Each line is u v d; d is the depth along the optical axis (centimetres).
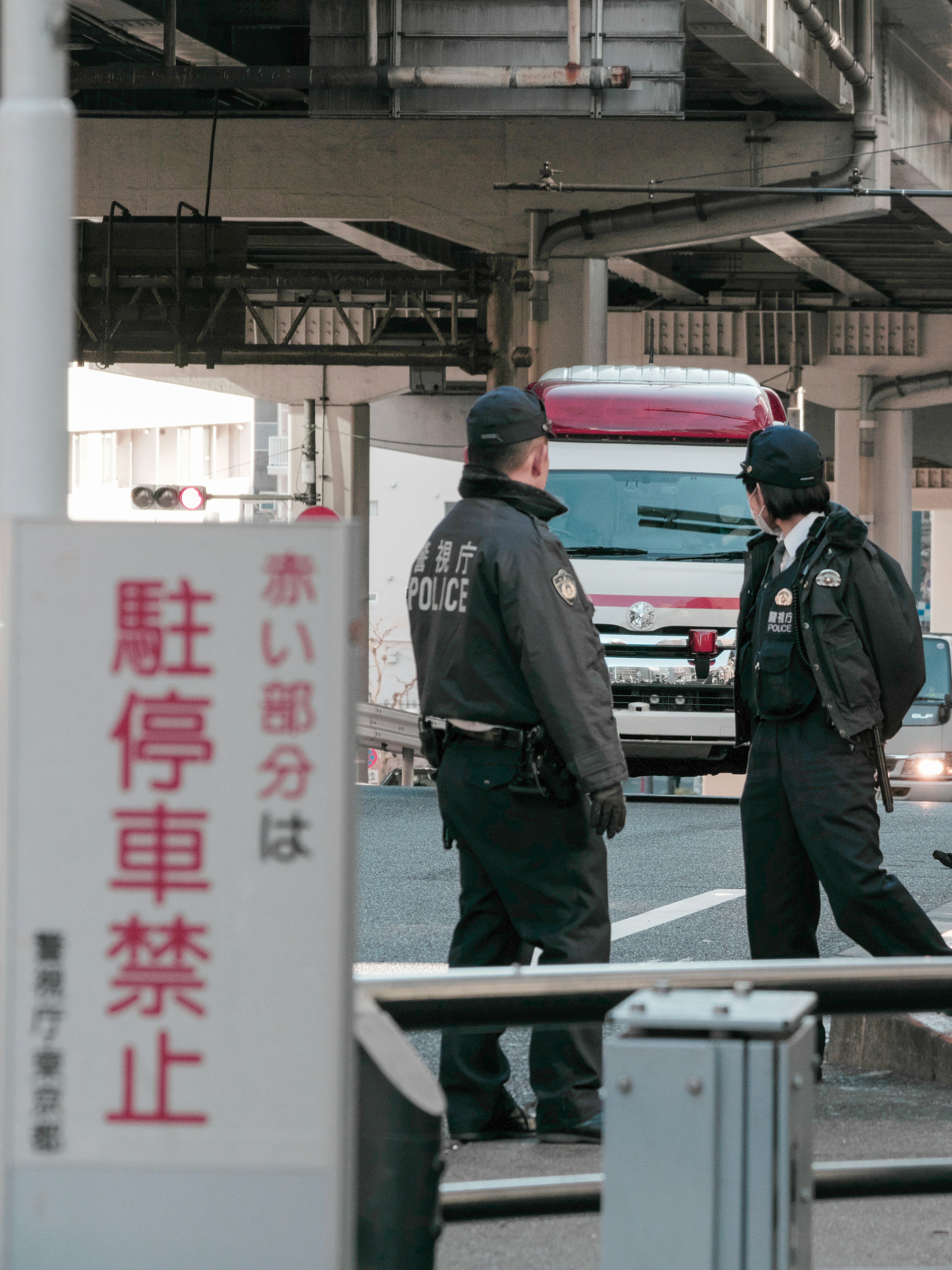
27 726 756
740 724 1903
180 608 754
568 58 6919
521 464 1579
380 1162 858
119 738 755
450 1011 995
